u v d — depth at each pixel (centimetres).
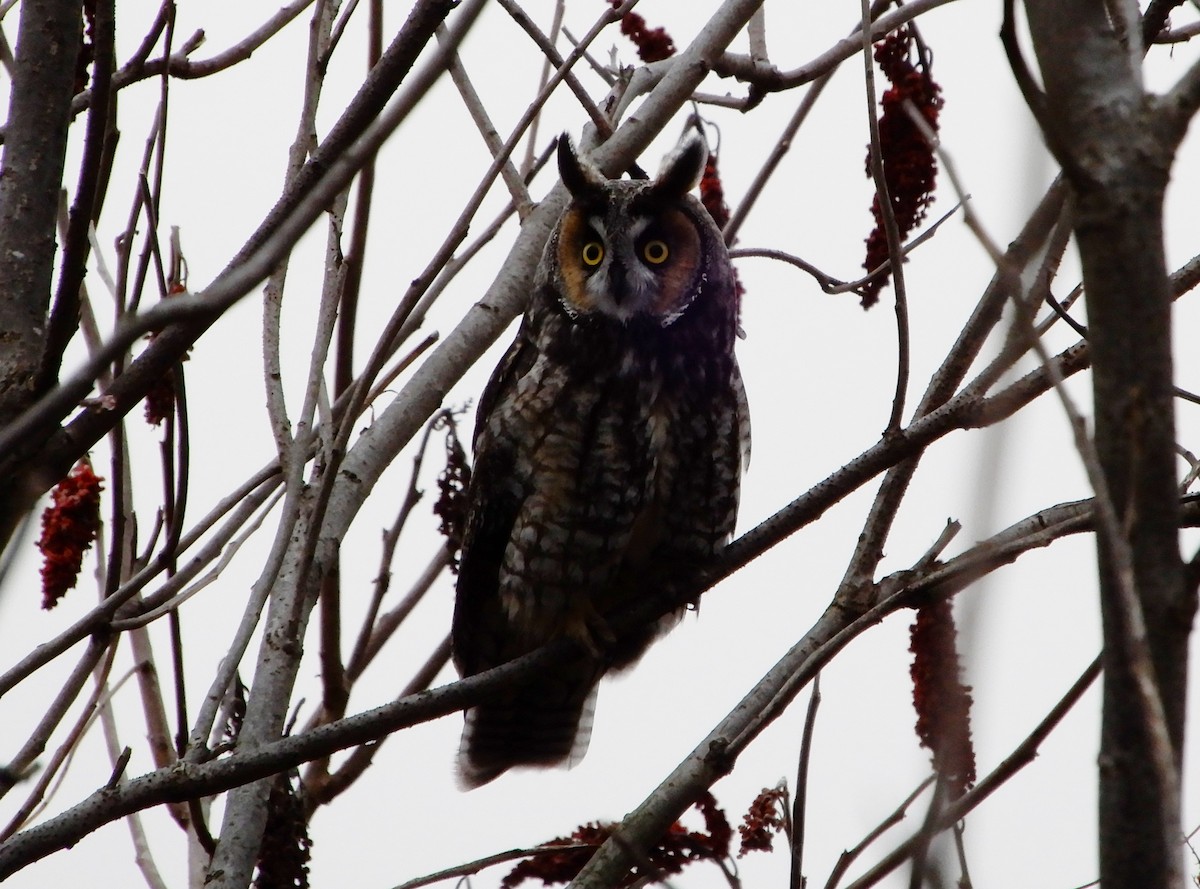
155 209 694
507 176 1034
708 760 704
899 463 764
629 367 1045
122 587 708
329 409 830
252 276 449
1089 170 443
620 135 1042
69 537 859
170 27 720
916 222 986
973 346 800
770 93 1087
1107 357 437
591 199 1073
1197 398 671
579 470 1048
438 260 755
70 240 588
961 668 473
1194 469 643
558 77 769
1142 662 391
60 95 664
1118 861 416
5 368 616
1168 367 436
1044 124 438
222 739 840
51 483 599
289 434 807
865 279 977
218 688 725
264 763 675
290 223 457
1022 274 608
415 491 1020
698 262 1068
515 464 1058
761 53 1094
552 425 1050
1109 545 404
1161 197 443
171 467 744
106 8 582
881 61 998
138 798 648
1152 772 414
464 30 476
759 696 754
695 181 1082
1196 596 423
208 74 891
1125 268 438
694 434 1058
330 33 816
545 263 1080
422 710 739
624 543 1056
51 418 443
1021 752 575
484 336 952
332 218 820
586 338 1052
